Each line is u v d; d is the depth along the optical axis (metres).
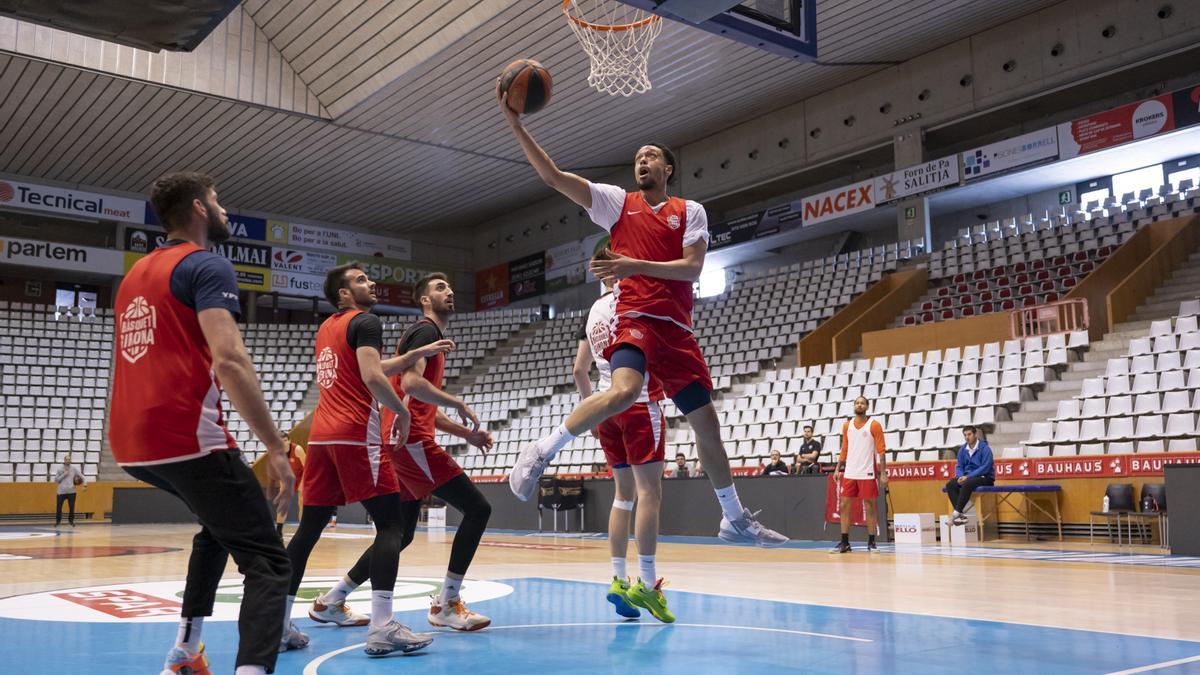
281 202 22.86
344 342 3.39
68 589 5.16
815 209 18.78
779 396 14.15
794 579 5.71
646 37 14.62
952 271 16.22
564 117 17.92
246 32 16.34
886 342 14.30
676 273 3.27
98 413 19.17
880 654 3.00
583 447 15.39
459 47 14.66
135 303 2.22
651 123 18.86
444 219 25.06
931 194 16.80
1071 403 10.67
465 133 18.45
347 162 20.02
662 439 3.89
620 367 3.25
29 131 18.03
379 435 3.35
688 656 3.01
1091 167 15.53
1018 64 15.80
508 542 10.21
